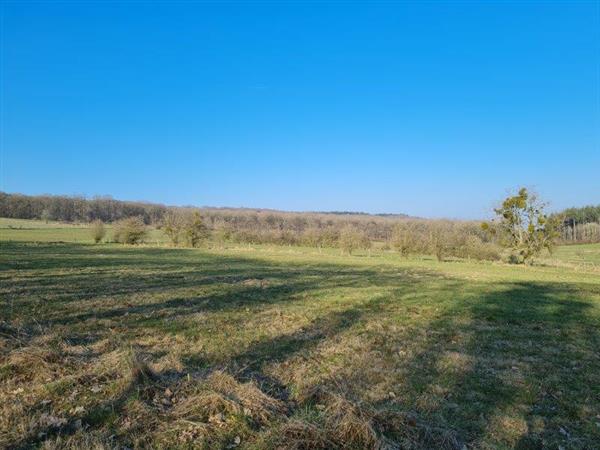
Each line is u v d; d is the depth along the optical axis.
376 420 5.15
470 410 6.06
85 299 13.71
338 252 53.09
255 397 5.64
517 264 38.84
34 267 23.27
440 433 5.11
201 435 4.90
